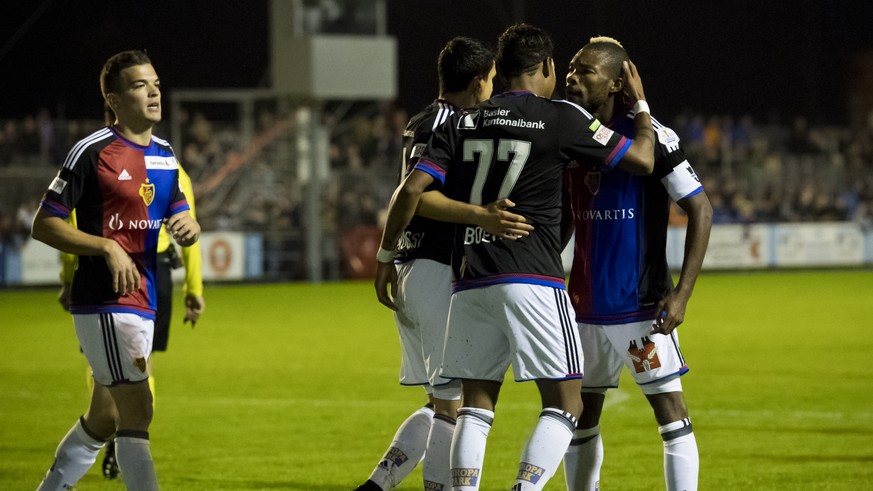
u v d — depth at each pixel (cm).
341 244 5609
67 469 1127
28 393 2236
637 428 1789
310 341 3117
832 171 6588
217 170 5781
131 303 1059
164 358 2764
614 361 1073
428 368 1141
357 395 2181
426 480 1120
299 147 5500
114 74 1059
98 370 1066
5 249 4891
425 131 1116
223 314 3888
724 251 5872
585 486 1099
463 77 1130
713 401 2059
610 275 1048
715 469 1471
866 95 8588
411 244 1148
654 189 1048
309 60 5516
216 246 5259
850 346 2909
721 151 6531
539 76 1034
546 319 989
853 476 1425
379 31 5709
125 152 1057
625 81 1046
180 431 1798
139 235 1066
